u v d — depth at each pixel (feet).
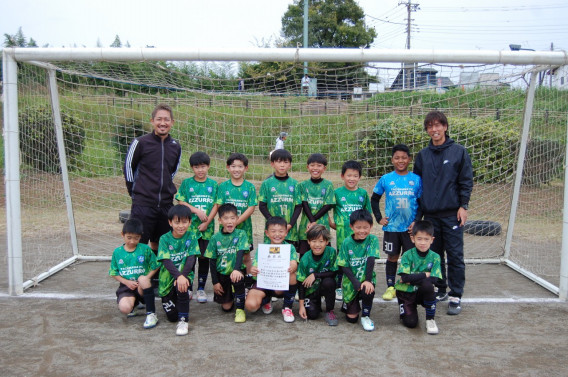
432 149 12.93
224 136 23.76
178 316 11.38
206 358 9.73
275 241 12.10
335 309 13.17
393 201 13.46
